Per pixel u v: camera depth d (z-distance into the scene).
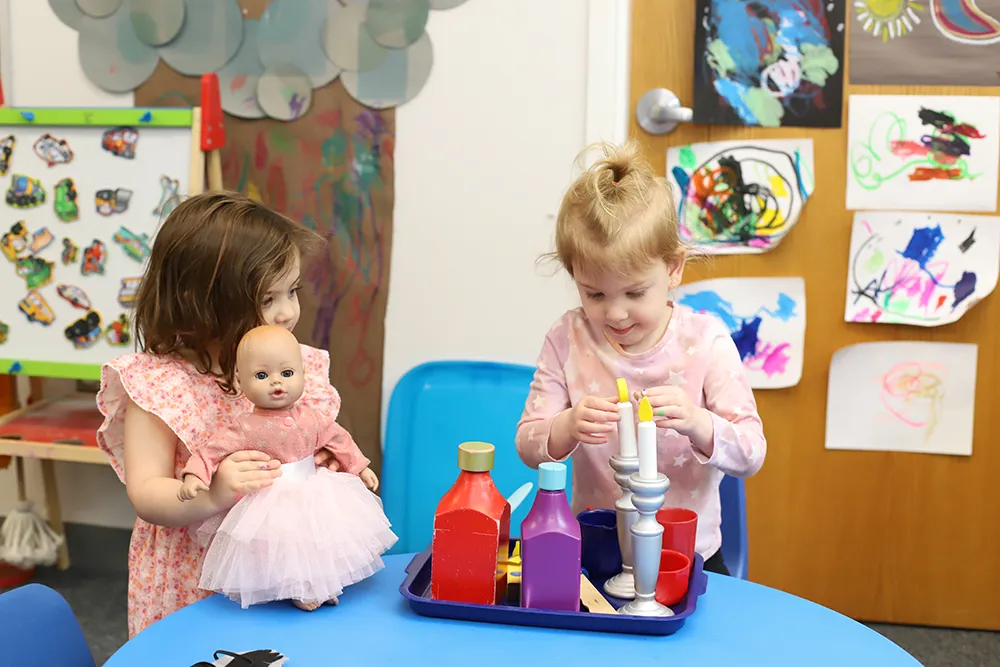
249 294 0.94
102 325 1.76
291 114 1.84
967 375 1.76
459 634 0.76
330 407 1.04
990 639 1.78
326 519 0.81
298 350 0.82
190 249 0.94
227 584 0.79
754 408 1.09
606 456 1.13
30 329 1.78
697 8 1.71
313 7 1.82
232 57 1.85
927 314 1.74
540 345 1.85
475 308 1.86
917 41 1.70
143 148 1.74
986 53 1.69
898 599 1.82
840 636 0.77
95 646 1.66
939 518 1.79
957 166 1.71
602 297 0.99
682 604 0.82
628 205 0.96
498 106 1.80
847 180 1.73
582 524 0.89
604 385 1.11
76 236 1.76
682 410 0.94
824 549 1.82
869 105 1.71
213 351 0.99
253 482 0.80
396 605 0.82
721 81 1.72
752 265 1.77
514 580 0.85
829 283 1.76
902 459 1.79
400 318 1.88
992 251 1.72
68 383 2.05
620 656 0.72
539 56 1.78
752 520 1.83
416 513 1.81
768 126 1.73
